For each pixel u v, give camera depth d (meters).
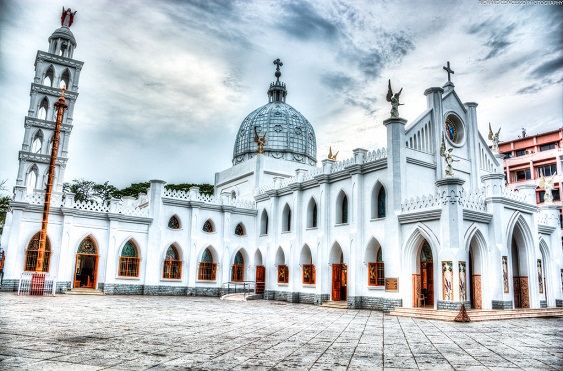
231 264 42.19
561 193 61.22
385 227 28.59
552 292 31.67
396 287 26.92
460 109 34.50
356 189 31.86
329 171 35.75
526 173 66.62
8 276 32.75
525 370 9.62
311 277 36.00
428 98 32.66
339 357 10.85
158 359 9.96
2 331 13.47
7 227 38.19
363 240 31.02
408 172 29.34
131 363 9.45
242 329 16.14
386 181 29.83
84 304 24.83
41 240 32.81
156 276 38.31
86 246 36.62
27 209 34.28
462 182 25.05
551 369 9.76
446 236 24.41
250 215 44.34
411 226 26.95
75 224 36.00
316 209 37.69
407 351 12.05
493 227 26.75
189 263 39.94
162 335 13.87
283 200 41.09
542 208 33.75
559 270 32.34
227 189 52.19
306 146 55.62
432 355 11.46
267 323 18.59
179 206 40.53
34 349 10.65
